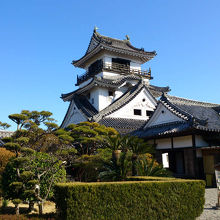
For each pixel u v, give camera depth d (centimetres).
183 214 821
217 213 938
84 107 2928
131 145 1340
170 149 1809
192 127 1543
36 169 1010
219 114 2086
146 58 3481
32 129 1073
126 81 3044
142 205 761
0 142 1750
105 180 1148
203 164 1636
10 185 867
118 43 3628
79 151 1784
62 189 706
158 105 2038
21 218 739
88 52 3403
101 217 700
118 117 2661
